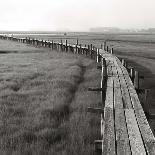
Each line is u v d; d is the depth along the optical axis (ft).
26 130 24.14
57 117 28.63
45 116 28.45
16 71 61.57
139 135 15.48
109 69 46.47
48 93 39.37
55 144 21.77
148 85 50.88
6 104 32.94
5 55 102.78
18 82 47.80
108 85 31.35
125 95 25.82
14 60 85.56
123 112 20.08
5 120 27.12
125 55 111.96
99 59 75.05
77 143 21.54
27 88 43.32
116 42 235.61
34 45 157.89
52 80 49.39
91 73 58.49
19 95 38.17
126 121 17.99
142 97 36.47
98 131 23.94
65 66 69.82
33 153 19.65
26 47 143.23
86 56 94.58
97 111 20.92
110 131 16.07
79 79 52.90
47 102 33.91
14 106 32.32
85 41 241.96
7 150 20.06
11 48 134.21
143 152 13.30
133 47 170.30
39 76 54.70
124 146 13.99
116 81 34.19
